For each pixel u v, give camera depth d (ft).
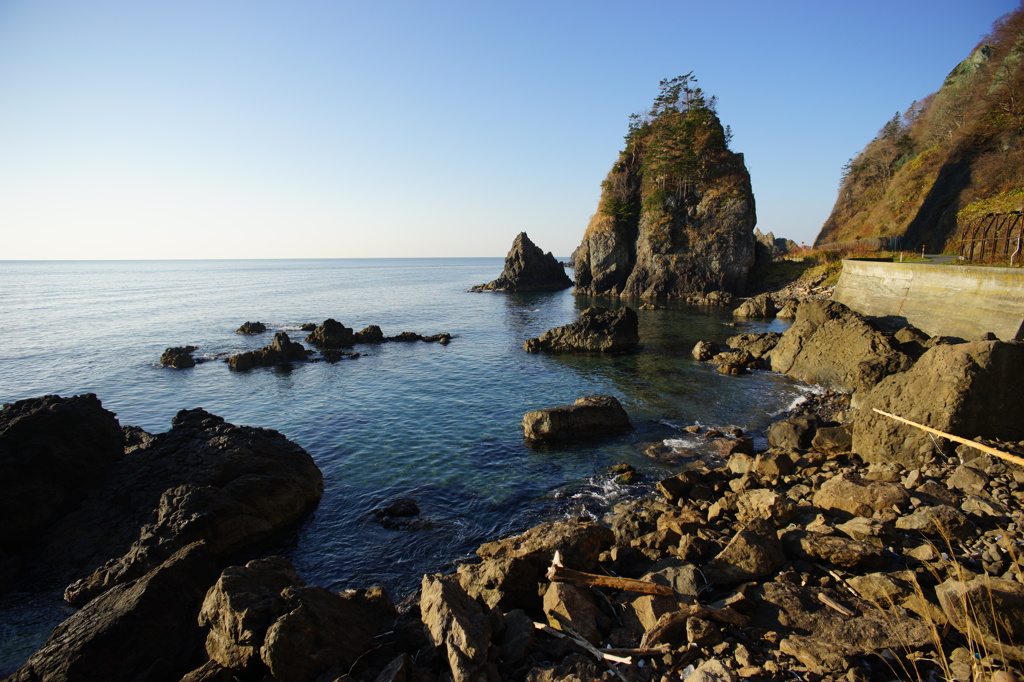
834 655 22.54
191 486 48.73
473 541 47.96
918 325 115.44
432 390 102.47
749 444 67.15
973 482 40.45
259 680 25.18
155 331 181.16
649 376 110.73
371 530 50.57
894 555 31.32
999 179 175.83
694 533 40.93
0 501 45.16
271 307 260.21
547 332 148.87
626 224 327.67
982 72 240.32
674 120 322.34
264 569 29.89
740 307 213.05
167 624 30.78
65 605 40.52
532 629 26.61
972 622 22.39
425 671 23.86
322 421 83.87
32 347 150.41
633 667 23.79
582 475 61.93
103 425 54.80
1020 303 86.89
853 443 57.41
